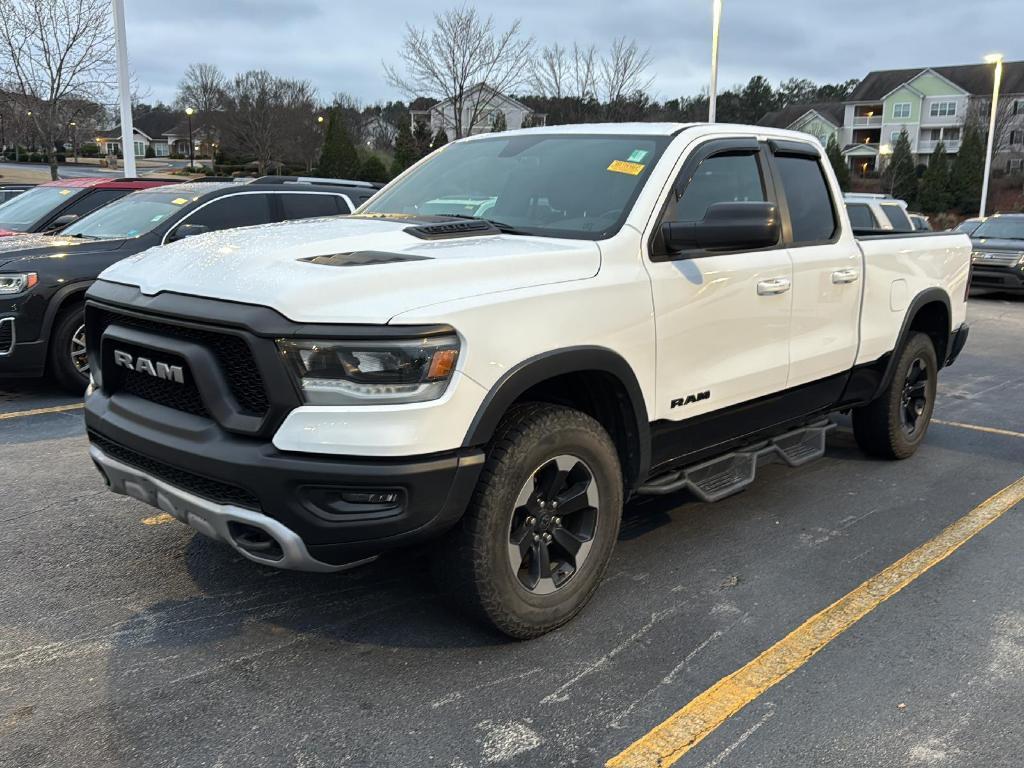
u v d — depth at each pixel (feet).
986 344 39.04
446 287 9.75
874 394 17.85
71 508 15.51
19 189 53.88
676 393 12.31
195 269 10.35
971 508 16.53
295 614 11.73
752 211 11.39
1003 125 221.25
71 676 10.15
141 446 10.26
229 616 11.65
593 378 11.46
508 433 10.17
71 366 23.71
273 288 9.34
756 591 12.76
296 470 9.04
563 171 13.30
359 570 13.09
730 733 9.32
